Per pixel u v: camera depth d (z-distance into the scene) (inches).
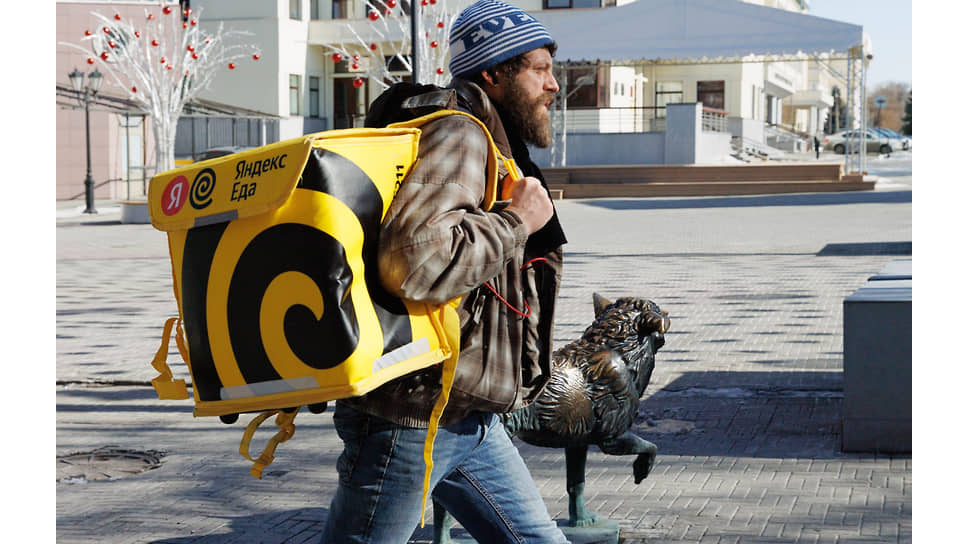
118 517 195.9
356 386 81.0
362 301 83.0
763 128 1971.0
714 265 598.9
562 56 1267.2
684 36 1229.1
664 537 174.6
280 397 84.2
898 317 219.5
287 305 82.3
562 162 1462.8
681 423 256.5
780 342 364.2
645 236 796.0
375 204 83.9
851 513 185.0
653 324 165.5
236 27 1733.5
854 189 1333.7
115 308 496.1
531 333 100.3
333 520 95.0
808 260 611.8
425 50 820.6
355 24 1760.6
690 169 1401.3
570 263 623.8
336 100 1844.2
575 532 169.5
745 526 179.5
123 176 1517.0
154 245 836.6
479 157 89.7
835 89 3555.6
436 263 83.8
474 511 99.0
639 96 1892.2
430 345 87.7
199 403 89.6
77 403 301.6
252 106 1731.1
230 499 206.8
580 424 159.8
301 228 81.4
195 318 88.4
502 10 101.1
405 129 88.1
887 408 222.7
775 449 231.0
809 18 1195.3
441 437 93.0
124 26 1214.9
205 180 88.0
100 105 1334.9
